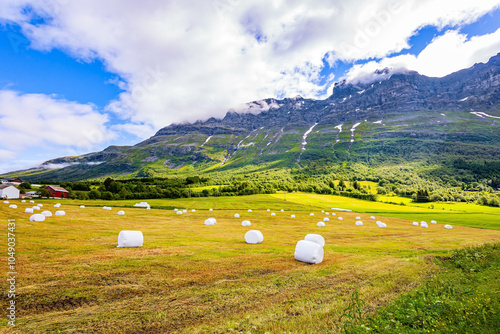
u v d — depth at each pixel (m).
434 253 19.55
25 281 10.52
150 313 8.62
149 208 58.84
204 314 8.66
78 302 9.21
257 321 8.21
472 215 69.00
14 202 52.78
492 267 13.79
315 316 8.55
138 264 13.66
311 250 15.45
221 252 17.61
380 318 7.99
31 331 7.30
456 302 8.66
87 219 35.69
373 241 26.48
